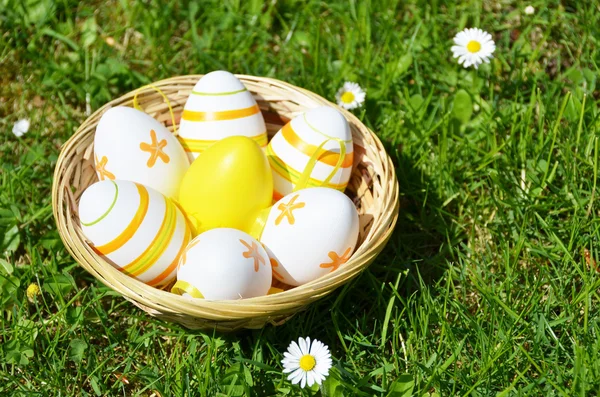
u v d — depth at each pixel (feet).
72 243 2.03
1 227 2.24
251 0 2.64
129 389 2.09
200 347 2.11
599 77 2.44
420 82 2.46
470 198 2.31
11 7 2.62
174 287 1.99
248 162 2.07
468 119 2.41
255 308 1.93
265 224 2.09
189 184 2.11
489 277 2.19
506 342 2.04
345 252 2.05
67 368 2.10
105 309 2.19
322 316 2.15
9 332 2.13
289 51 2.57
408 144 2.38
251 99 2.21
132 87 2.51
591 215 2.24
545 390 2.02
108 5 2.68
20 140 2.39
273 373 2.06
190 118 2.20
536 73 2.48
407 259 2.23
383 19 2.58
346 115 2.26
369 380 2.06
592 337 2.07
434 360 2.05
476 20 2.57
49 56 2.56
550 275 2.18
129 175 2.12
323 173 2.15
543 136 2.34
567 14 2.55
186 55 2.58
